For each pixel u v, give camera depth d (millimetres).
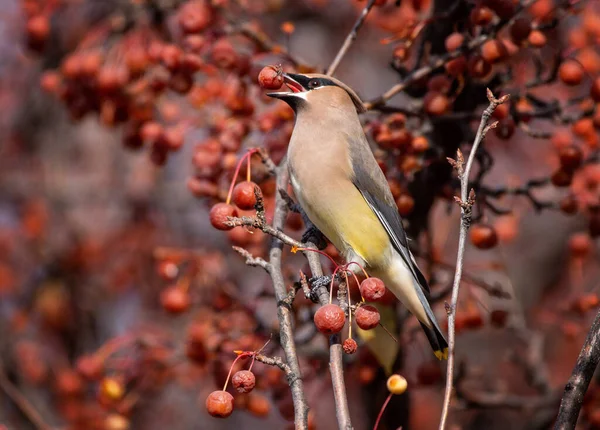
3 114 16469
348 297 7008
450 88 9586
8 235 15844
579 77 9211
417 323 10398
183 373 11945
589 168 10320
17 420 14188
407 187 9828
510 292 12453
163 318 15523
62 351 15266
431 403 14695
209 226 16125
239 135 9672
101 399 10531
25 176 16344
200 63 9875
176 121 10891
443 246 11758
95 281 15812
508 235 11695
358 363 9836
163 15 11375
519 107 9586
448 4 9961
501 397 11461
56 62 15133
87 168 16562
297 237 10836
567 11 9336
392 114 9578
